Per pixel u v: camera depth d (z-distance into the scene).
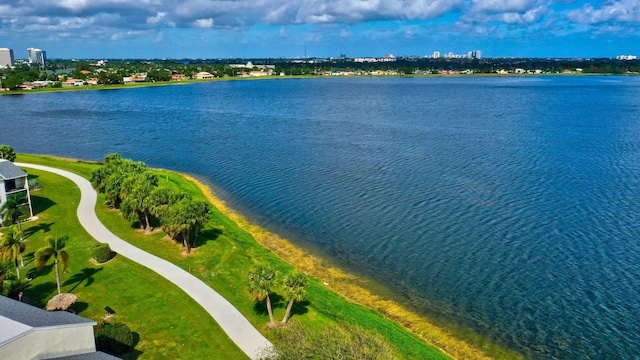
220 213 69.50
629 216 66.69
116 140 129.38
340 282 49.97
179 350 36.81
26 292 45.34
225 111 193.00
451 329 42.09
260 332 39.28
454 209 70.12
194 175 91.69
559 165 95.75
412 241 59.44
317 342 30.45
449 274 51.31
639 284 48.69
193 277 48.72
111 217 66.00
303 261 54.66
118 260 52.47
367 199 75.06
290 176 89.25
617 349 39.34
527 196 75.88
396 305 45.78
